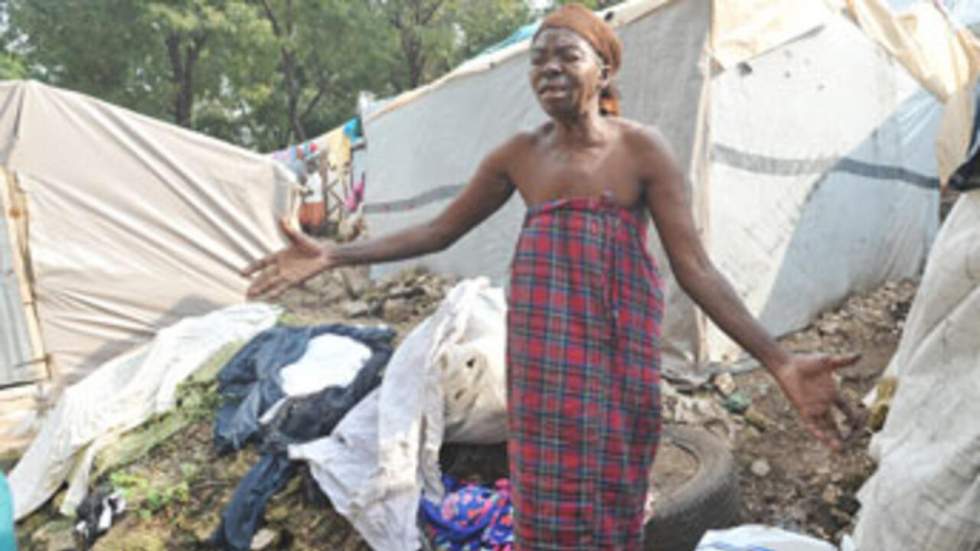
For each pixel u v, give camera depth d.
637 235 1.54
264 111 29.09
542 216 1.54
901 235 7.37
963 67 4.79
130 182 7.32
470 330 4.02
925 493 2.15
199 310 7.71
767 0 5.11
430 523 3.42
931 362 2.42
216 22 19.52
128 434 4.95
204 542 3.79
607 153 1.54
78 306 7.23
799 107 5.91
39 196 6.99
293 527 3.65
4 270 6.89
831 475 3.94
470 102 8.03
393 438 3.54
